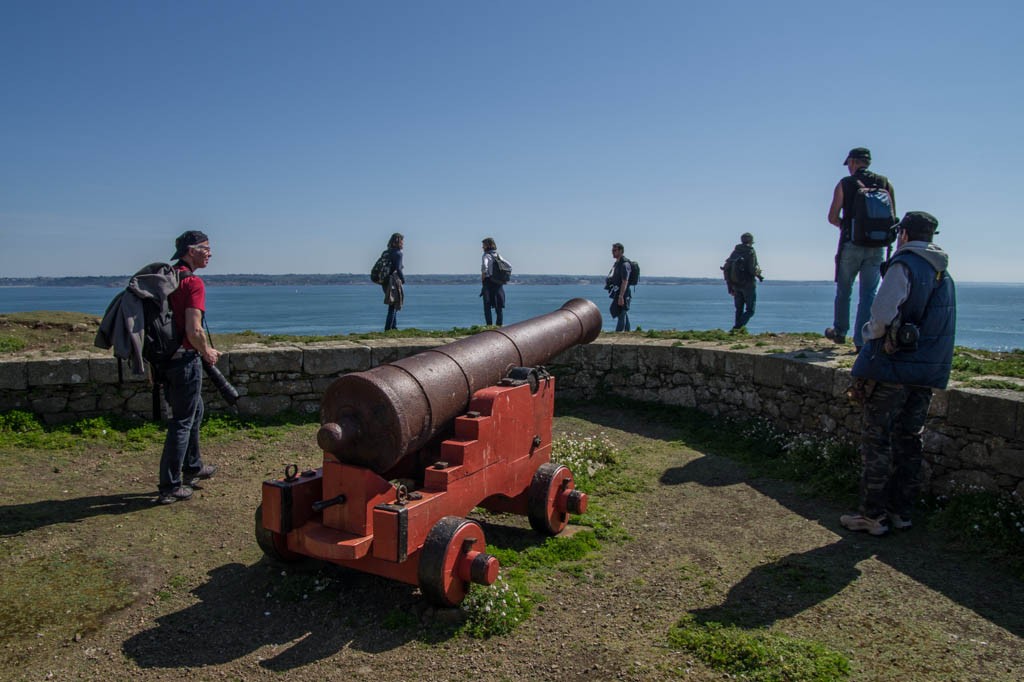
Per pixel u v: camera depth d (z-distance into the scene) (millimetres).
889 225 6812
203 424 7039
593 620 3598
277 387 7551
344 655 3270
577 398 8727
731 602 3762
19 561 4020
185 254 5012
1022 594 3834
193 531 4645
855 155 7008
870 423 4629
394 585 3953
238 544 4480
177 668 3166
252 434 7012
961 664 3156
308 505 3828
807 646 3250
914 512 5051
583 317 5777
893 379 4414
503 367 4652
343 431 3520
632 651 3281
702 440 7199
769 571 4141
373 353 7902
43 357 6934
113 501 5125
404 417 3594
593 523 4949
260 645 3363
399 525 3393
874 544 4523
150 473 5832
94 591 3768
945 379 4441
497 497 4734
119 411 6941
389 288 10719
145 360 4973
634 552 4469
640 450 6879
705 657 3203
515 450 4465
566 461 6191
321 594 3852
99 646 3330
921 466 4922
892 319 4324
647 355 8438
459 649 3314
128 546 4316
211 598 3801
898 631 3457
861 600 3773
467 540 3607
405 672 3131
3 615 3490
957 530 4617
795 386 6711
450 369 4141
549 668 3152
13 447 6137
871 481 4637
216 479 5766
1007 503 4621
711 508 5273
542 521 4594
